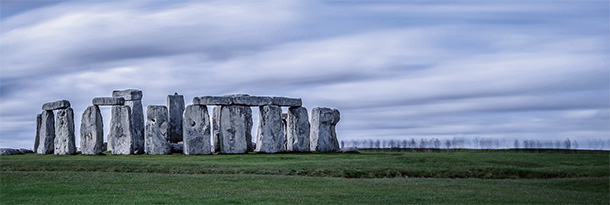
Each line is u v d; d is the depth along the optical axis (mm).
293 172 52125
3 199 40969
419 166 55281
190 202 40125
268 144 70000
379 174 52219
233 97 69500
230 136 68938
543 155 68062
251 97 70562
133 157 63531
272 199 41156
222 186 45719
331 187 45812
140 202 40094
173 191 43750
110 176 49344
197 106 68062
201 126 67812
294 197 41812
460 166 55594
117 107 70000
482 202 41375
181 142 73938
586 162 61375
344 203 40375
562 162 61094
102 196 41875
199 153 67250
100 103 69562
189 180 47938
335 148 75062
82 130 69938
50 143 74250
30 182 46469
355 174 51875
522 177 53219
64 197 41531
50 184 45750
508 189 46594
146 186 45500
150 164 54469
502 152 78188
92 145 69062
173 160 58469
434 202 41125
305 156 63469
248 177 49188
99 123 69438
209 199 40969
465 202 41281
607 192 46406
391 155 65750
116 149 69875
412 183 48156
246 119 72688
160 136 68750
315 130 74250
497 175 53281
